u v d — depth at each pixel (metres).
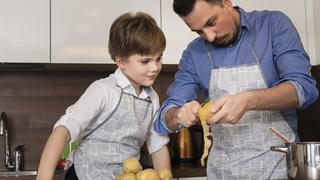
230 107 1.17
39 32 2.25
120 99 1.47
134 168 1.13
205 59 1.56
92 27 2.30
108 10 2.32
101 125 1.46
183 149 2.45
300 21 2.56
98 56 2.30
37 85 2.54
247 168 1.49
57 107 2.56
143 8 2.37
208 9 1.33
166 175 1.13
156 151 1.57
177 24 2.40
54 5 2.27
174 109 1.45
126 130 1.48
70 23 2.28
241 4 2.49
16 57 2.22
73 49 2.28
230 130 1.51
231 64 1.51
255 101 1.20
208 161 1.60
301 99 1.26
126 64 1.45
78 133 1.34
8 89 2.51
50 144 1.28
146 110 1.54
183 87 1.59
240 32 1.49
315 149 1.09
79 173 1.46
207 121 1.20
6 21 2.22
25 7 2.24
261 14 1.51
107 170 1.44
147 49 1.40
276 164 1.46
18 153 2.44
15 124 2.50
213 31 1.39
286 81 1.30
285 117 1.49
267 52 1.46
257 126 1.48
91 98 1.41
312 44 2.57
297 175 1.12
